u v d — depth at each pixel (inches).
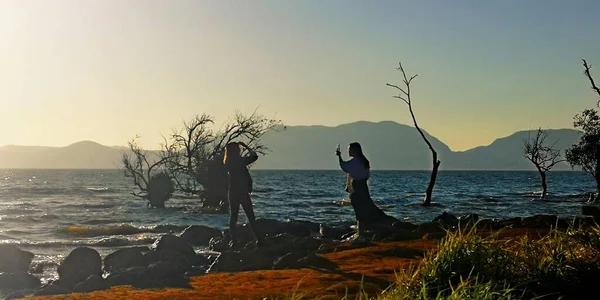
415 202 1913.1
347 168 578.9
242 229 663.8
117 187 3388.3
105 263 483.8
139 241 778.8
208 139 1596.9
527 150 2314.2
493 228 558.9
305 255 438.6
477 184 4195.4
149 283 364.2
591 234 332.5
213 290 339.9
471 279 288.5
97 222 1197.1
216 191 1553.9
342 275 366.6
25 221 1204.5
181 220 1251.8
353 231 713.0
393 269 382.0
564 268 309.0
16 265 536.7
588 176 7805.1
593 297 298.4
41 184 3944.4
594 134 2140.7
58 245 764.0
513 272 304.2
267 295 321.4
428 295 269.0
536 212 1469.0
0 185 3708.2
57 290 379.2
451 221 639.8
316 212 1423.5
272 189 3068.4
